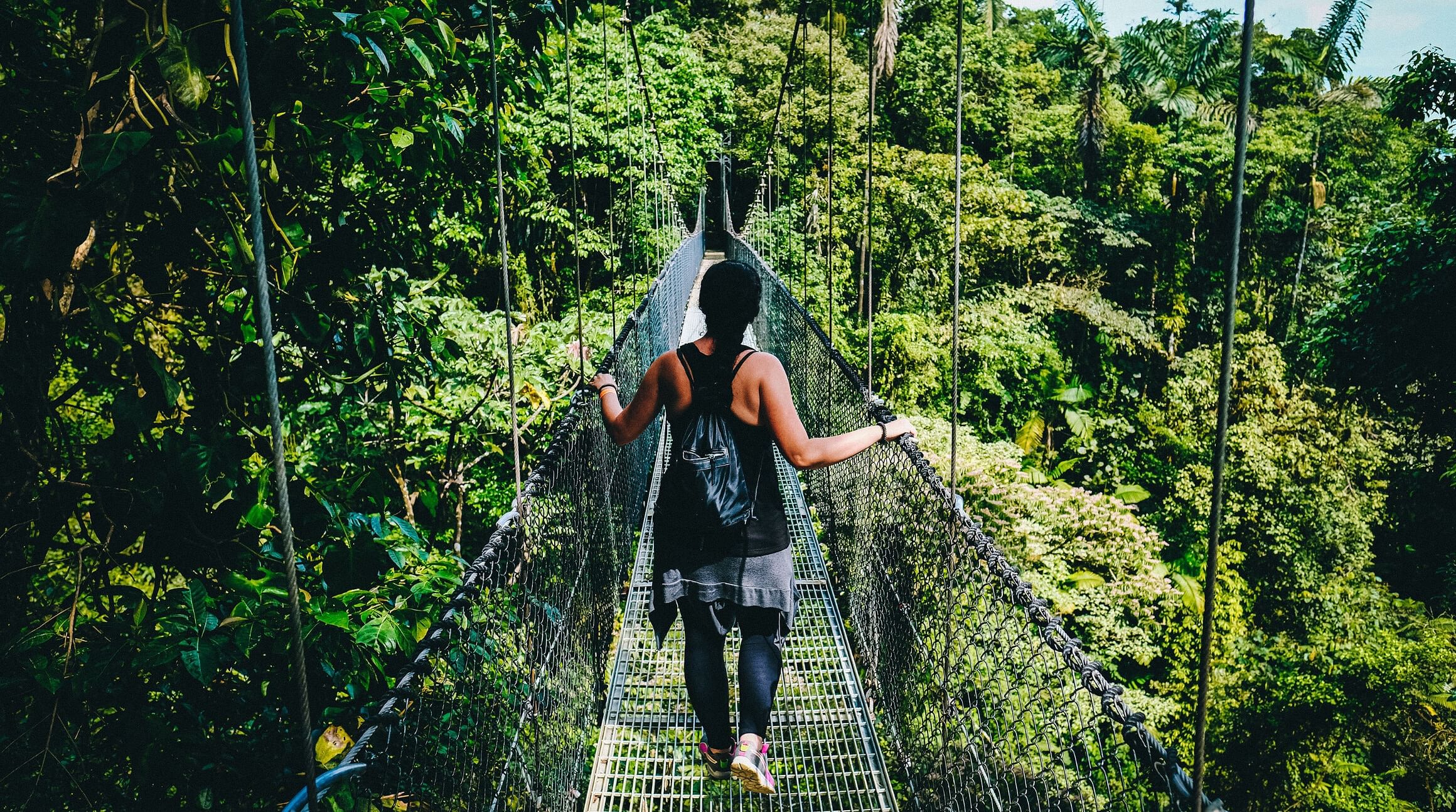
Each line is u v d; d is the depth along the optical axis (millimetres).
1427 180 14164
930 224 20266
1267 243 24562
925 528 1799
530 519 1654
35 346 1835
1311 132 26000
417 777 1191
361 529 2375
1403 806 12352
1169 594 12258
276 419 714
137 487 1905
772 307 6004
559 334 8109
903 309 20062
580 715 2166
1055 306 21328
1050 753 1129
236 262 2074
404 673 1183
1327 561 16609
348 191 2627
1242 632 14422
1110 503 12539
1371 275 14773
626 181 13469
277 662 2076
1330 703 12750
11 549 1842
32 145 1922
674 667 2422
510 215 7473
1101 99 24656
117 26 1576
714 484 1555
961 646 1535
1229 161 24359
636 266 12297
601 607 2586
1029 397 20312
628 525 3260
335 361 2717
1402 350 14586
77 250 1802
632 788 2029
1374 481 17797
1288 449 16438
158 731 1857
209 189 2002
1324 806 12422
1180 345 24688
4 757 1713
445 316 6504
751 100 19969
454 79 2705
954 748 1560
